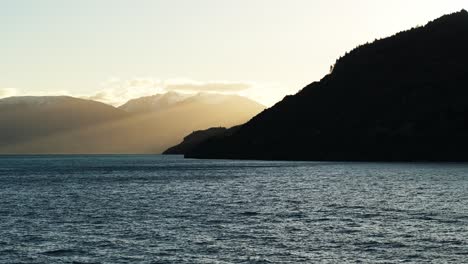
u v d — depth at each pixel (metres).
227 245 49.97
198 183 130.62
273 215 68.94
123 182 139.12
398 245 49.06
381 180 131.25
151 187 119.19
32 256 46.47
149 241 51.94
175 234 55.47
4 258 45.81
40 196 99.00
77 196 98.31
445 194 92.94
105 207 79.38
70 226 61.31
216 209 75.88
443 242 49.97
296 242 51.00
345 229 57.59
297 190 106.19
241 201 86.31
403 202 81.25
